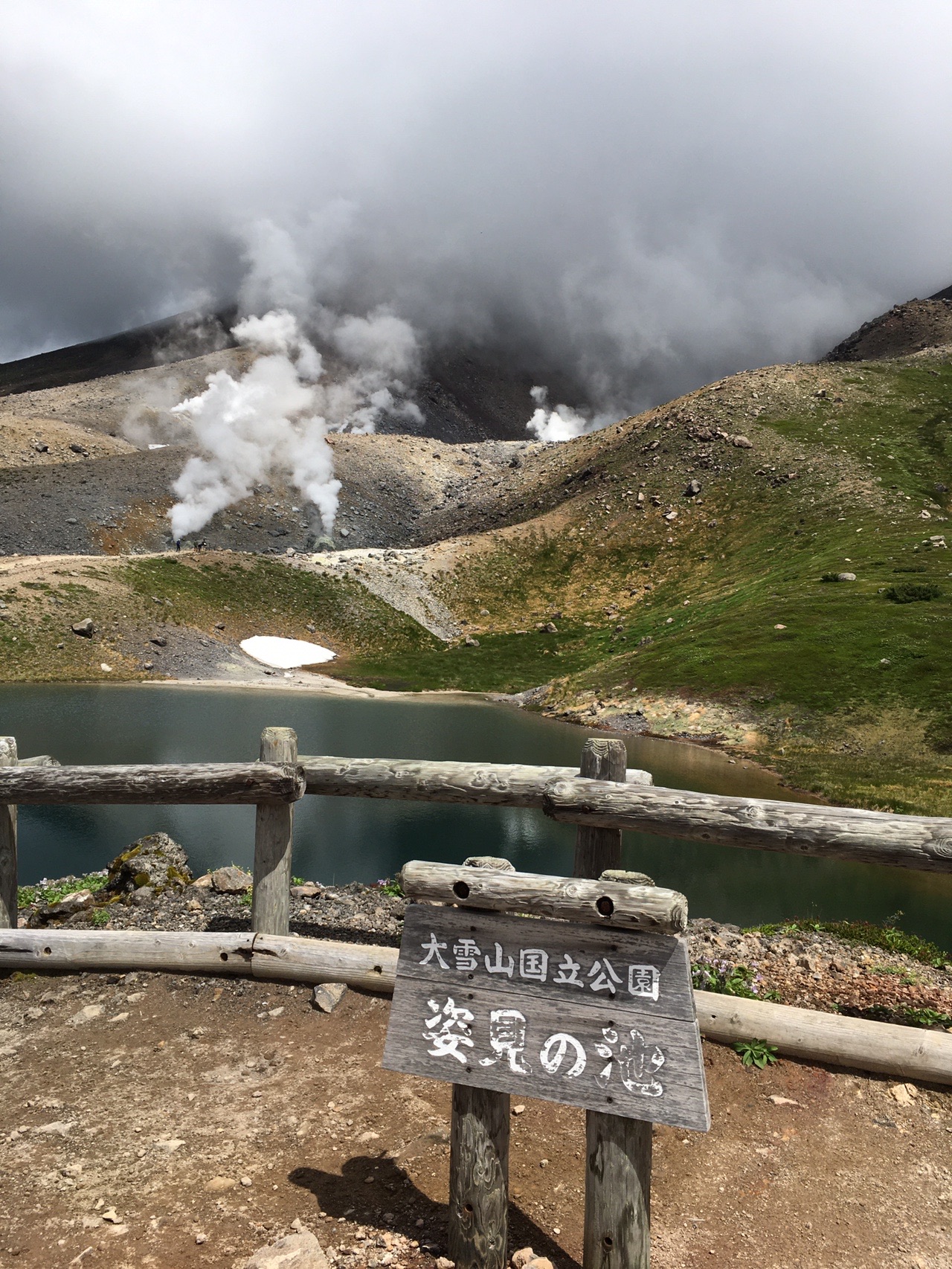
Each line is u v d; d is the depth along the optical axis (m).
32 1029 6.18
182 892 9.23
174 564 97.12
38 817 22.80
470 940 3.68
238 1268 3.77
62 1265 3.79
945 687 47.47
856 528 95.31
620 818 5.90
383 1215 4.15
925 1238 4.13
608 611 100.00
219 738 42.25
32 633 71.81
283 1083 5.39
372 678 76.62
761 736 45.22
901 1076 5.47
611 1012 3.44
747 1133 4.96
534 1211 4.25
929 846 5.23
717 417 143.38
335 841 21.67
